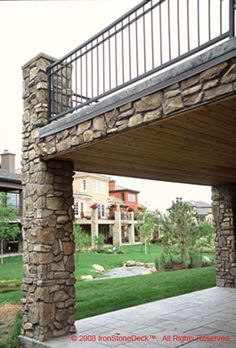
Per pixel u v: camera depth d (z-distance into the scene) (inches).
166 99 124.3
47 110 194.5
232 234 319.6
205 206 1402.6
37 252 187.8
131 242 1254.3
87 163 207.0
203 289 317.1
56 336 185.5
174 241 507.5
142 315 230.4
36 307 185.3
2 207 604.1
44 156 186.7
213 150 181.0
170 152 183.3
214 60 110.2
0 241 644.7
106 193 1230.3
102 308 252.1
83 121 158.6
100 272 545.0
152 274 419.2
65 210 197.2
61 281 190.9
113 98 143.9
